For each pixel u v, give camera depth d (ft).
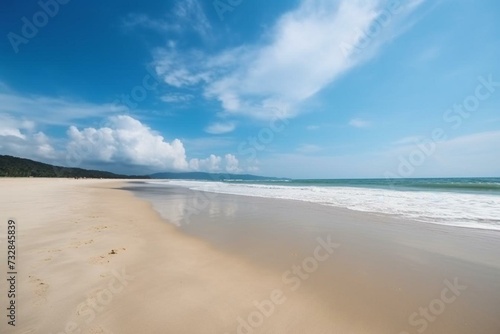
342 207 45.29
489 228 28.81
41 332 10.11
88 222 29.37
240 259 19.27
